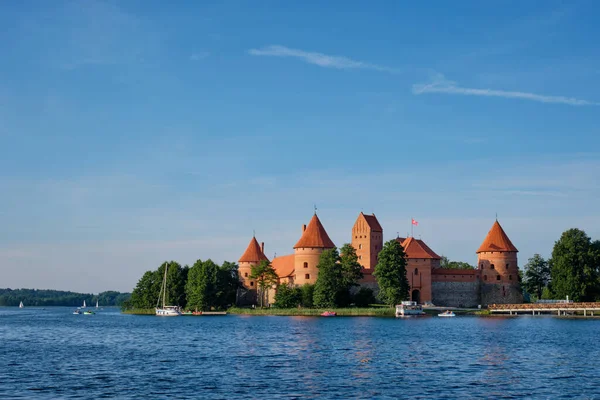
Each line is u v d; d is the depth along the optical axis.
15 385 45.53
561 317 127.38
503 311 136.75
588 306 128.25
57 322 141.12
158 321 133.75
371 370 51.66
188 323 120.62
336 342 74.00
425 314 134.00
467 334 84.44
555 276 140.25
